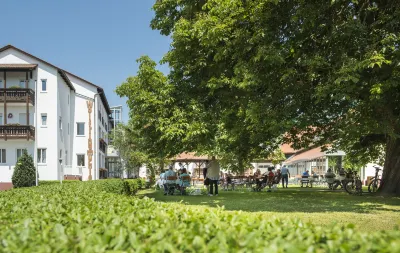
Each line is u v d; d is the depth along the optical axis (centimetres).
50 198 673
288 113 1232
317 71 1123
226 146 2133
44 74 3228
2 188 3089
